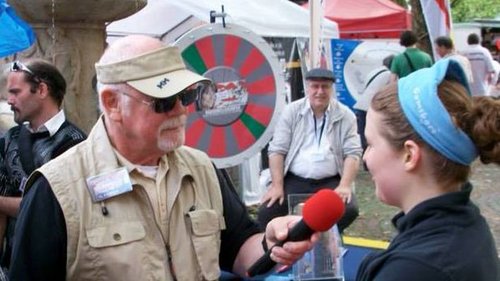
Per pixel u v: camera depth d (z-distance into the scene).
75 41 3.69
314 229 1.80
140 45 2.01
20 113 3.12
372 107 1.51
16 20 3.43
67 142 3.06
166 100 1.96
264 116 3.99
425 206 1.41
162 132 2.00
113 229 1.96
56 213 1.94
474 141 1.39
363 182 8.42
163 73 2.00
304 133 4.50
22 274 1.92
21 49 3.46
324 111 4.48
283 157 4.55
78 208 1.94
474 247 1.37
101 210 1.97
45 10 3.53
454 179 1.43
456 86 1.43
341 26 10.61
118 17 3.73
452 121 1.38
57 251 1.94
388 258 1.39
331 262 2.35
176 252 2.04
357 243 3.27
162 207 2.05
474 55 12.43
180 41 3.75
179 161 2.14
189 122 3.80
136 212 2.01
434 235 1.38
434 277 1.31
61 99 3.18
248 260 2.21
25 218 1.94
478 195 8.02
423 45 12.05
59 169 1.98
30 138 3.11
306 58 8.09
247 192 6.69
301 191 4.45
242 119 3.94
